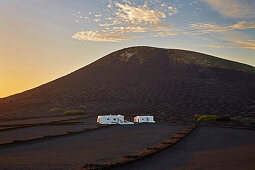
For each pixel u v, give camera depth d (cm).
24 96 16212
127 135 3706
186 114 9194
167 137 3397
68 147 2614
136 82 16438
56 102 13362
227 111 9694
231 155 2109
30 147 2620
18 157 2052
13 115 9875
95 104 12262
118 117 6412
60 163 1795
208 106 11006
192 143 2830
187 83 15625
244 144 2788
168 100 12550
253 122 6681
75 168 1630
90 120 7244
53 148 2550
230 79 16488
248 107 10456
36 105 12625
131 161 1762
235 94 13300
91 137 3503
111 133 4019
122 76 18062
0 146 2669
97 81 17762
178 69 18425
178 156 2041
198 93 13700
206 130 4506
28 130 4544
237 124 6222
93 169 1482
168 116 8700
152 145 2684
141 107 11119
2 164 1775
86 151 2347
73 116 8750
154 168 1628
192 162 1816
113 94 14400
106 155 2114
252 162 1834
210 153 2200
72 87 17188
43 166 1705
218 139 3212
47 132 4203
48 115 9662
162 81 16250
